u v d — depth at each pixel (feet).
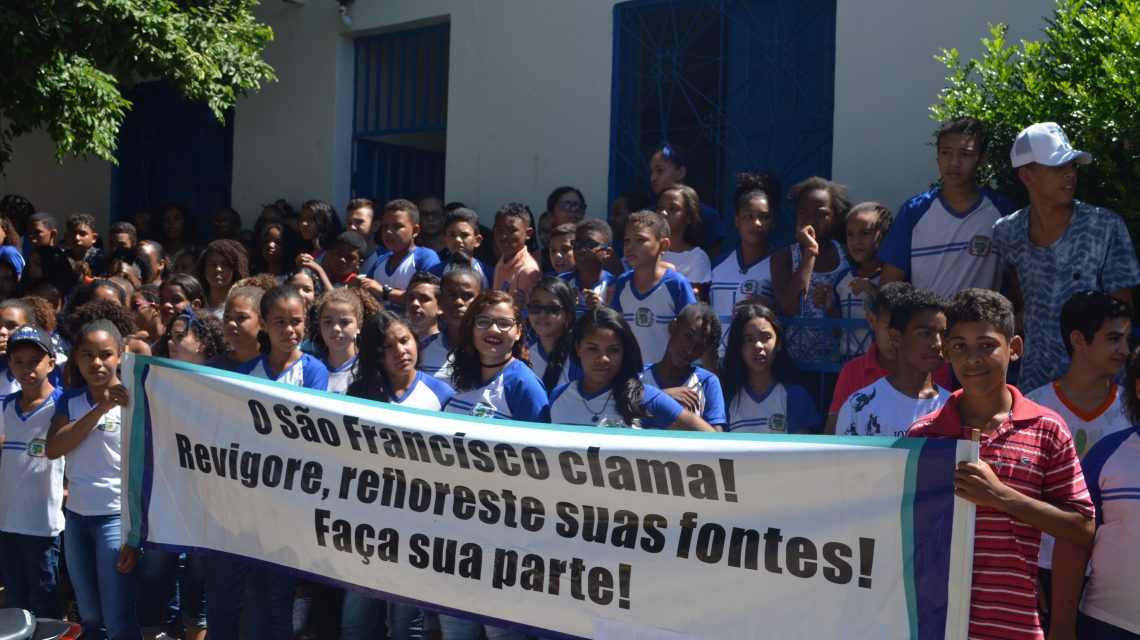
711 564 12.42
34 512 18.13
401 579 14.21
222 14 29.96
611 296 19.43
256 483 15.16
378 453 14.37
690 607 12.53
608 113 27.37
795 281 18.70
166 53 27.32
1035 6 21.25
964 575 11.03
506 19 29.37
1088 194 16.30
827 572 11.78
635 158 27.25
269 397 15.10
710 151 26.16
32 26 24.99
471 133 30.04
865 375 15.66
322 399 14.78
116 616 16.96
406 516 14.19
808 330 18.39
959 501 11.07
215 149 36.52
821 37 24.63
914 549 11.32
